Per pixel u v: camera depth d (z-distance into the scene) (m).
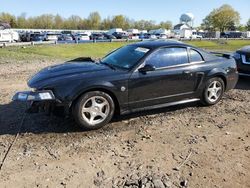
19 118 5.80
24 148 4.60
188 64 6.28
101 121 5.34
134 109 5.71
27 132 5.17
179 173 4.02
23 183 3.72
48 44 30.67
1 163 4.15
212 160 4.39
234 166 4.25
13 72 11.12
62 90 4.98
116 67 5.78
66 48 28.47
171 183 3.78
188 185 3.76
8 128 5.32
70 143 4.80
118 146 4.75
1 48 23.36
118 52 6.41
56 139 4.93
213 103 6.85
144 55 5.81
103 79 5.24
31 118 5.80
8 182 3.73
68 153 4.48
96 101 5.27
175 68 6.06
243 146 4.88
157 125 5.66
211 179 3.91
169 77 5.95
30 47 25.86
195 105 6.92
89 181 3.79
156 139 5.04
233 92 8.27
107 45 35.75
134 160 4.32
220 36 76.12
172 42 6.34
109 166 4.15
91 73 5.36
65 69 5.62
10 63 14.02
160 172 4.02
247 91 8.45
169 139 5.05
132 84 5.52
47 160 4.27
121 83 5.41
